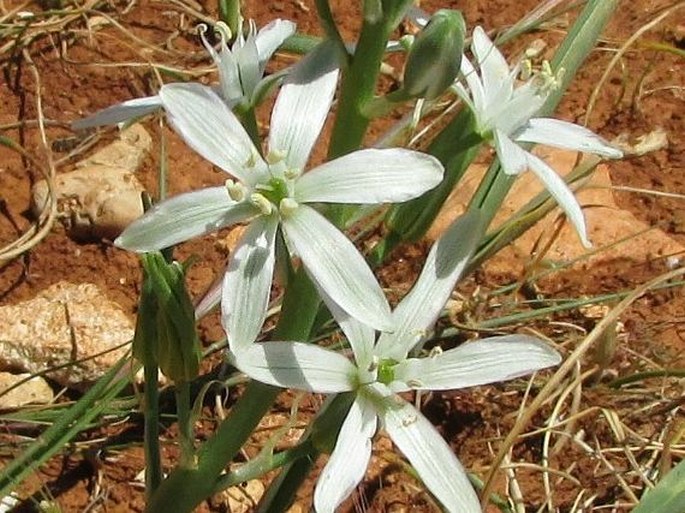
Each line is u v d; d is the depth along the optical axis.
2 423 0.18
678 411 0.19
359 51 0.11
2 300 0.20
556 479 0.19
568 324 0.20
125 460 0.18
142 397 0.18
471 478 0.18
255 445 0.18
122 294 0.21
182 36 0.25
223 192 0.11
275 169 0.12
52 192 0.21
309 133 0.12
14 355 0.19
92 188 0.21
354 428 0.12
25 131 0.23
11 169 0.22
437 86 0.11
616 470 0.18
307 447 0.13
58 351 0.19
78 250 0.21
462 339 0.20
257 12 0.25
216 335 0.20
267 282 0.11
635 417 0.19
